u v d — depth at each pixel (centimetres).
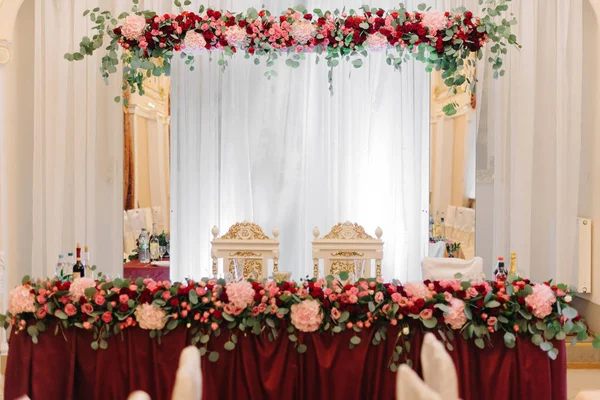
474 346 319
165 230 528
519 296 313
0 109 472
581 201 520
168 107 524
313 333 313
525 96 505
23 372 315
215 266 447
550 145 512
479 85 515
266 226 541
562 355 318
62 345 319
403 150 534
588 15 505
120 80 505
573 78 493
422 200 539
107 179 507
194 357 183
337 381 312
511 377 317
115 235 509
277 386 313
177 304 309
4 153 477
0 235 472
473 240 536
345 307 309
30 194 502
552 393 318
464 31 415
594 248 498
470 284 321
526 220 508
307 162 536
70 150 493
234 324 312
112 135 504
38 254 483
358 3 530
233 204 533
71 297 314
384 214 540
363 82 535
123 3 500
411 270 536
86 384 319
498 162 513
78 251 390
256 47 438
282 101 535
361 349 313
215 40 423
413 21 423
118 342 316
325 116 535
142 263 524
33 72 499
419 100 533
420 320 313
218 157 530
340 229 446
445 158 536
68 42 484
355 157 535
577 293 514
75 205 491
